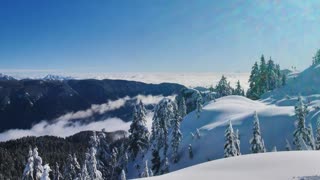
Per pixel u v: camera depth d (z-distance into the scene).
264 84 180.12
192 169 25.30
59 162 142.12
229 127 72.31
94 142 121.00
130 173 120.50
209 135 107.06
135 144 129.25
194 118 130.25
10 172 142.75
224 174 22.42
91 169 80.31
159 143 117.50
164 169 99.88
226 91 181.50
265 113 107.62
